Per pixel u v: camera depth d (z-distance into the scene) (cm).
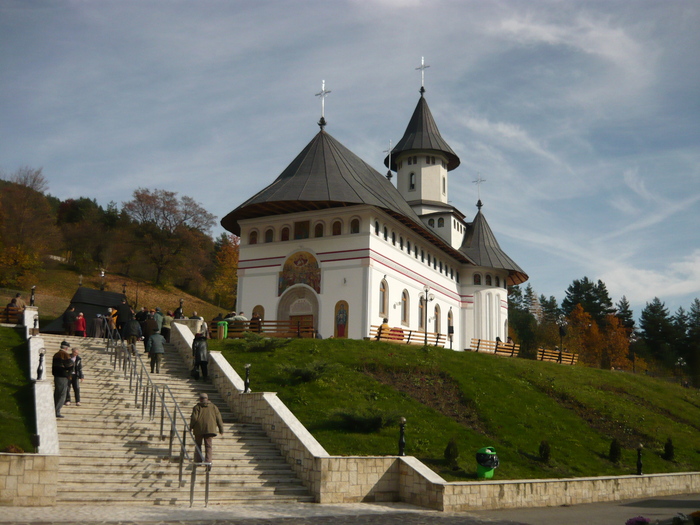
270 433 1950
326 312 4178
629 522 1340
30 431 1614
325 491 1667
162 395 1789
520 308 11806
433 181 6347
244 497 1589
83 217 9394
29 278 6806
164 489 1537
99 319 2875
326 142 4725
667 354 9138
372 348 3231
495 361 3512
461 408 2686
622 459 2534
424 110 6544
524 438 2483
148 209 8819
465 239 6481
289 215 4444
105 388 2088
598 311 10562
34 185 7462
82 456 1602
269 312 4362
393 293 4488
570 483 1994
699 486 2528
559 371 3650
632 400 3456
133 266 8544
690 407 3656
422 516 1540
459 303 6009
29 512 1271
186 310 8019
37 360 2131
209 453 1612
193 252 8919
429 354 3297
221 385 2270
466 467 2003
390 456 1828
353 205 4228
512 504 1828
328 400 2402
